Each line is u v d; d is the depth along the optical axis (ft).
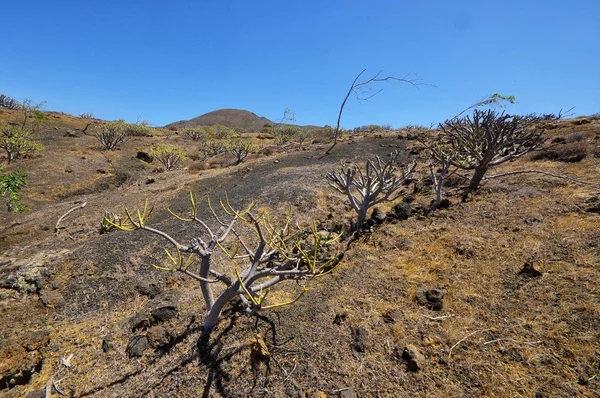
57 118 83.56
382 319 8.73
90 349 10.32
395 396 6.60
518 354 6.88
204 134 82.02
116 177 42.19
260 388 7.26
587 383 5.95
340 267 11.87
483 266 10.02
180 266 7.15
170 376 8.33
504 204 13.97
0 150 47.98
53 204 29.30
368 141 43.91
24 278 13.58
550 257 9.53
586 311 7.36
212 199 23.58
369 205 14.85
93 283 13.60
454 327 8.00
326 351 7.89
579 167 16.96
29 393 8.73
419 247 12.09
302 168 30.37
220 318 9.71
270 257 9.36
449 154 17.89
